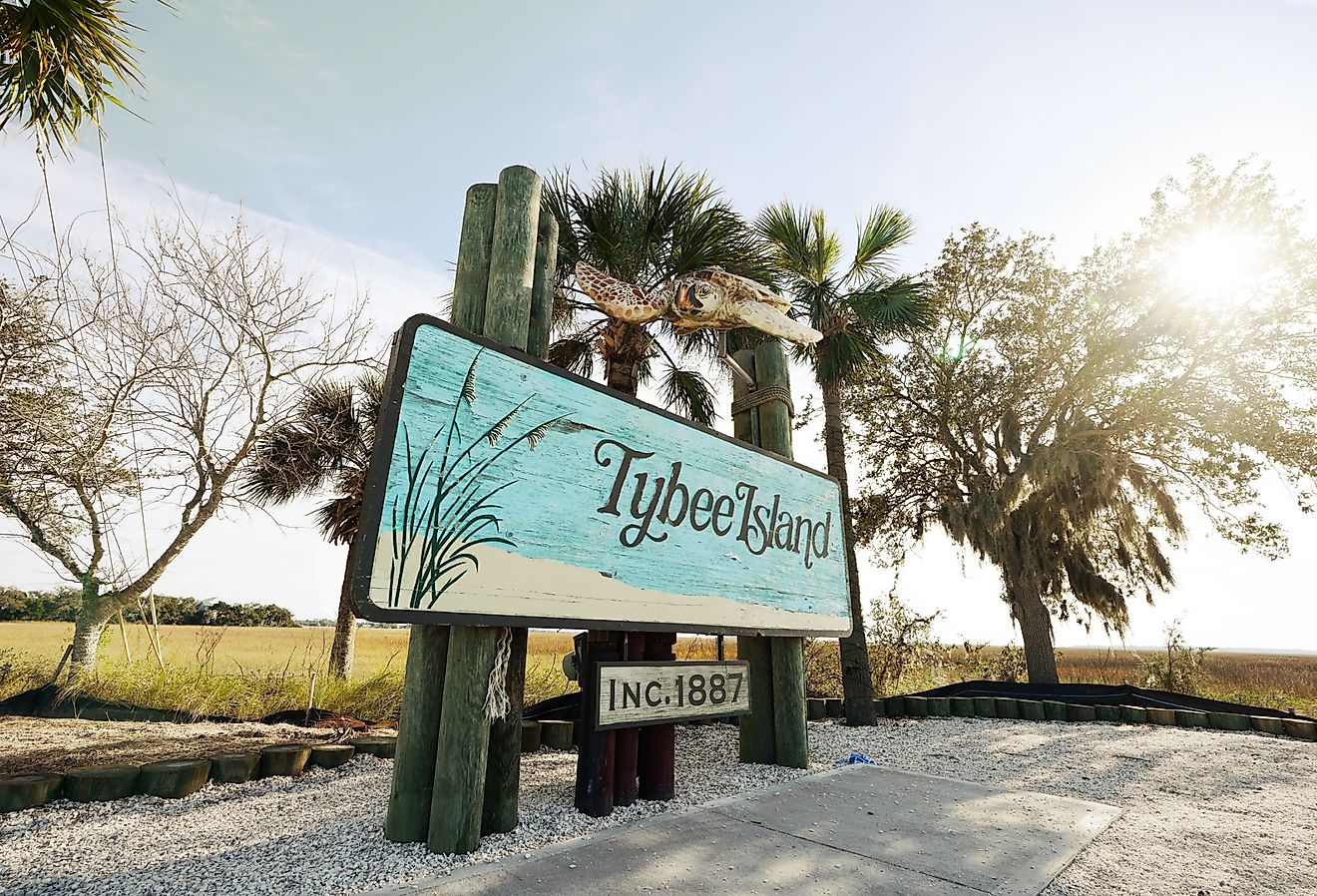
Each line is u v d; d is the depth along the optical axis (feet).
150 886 7.44
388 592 8.19
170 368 19.61
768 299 15.57
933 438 38.60
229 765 12.09
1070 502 33.01
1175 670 35.19
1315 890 8.02
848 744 19.83
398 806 9.29
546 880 7.89
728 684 13.58
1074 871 8.64
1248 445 31.01
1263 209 30.86
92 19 12.98
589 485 11.27
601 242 19.90
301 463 28.94
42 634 36.37
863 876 8.26
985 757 17.53
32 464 17.81
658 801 11.94
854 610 25.52
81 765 12.28
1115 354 33.24
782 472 16.79
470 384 9.76
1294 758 17.08
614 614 11.14
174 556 21.95
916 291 27.76
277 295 21.49
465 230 11.65
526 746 16.85
